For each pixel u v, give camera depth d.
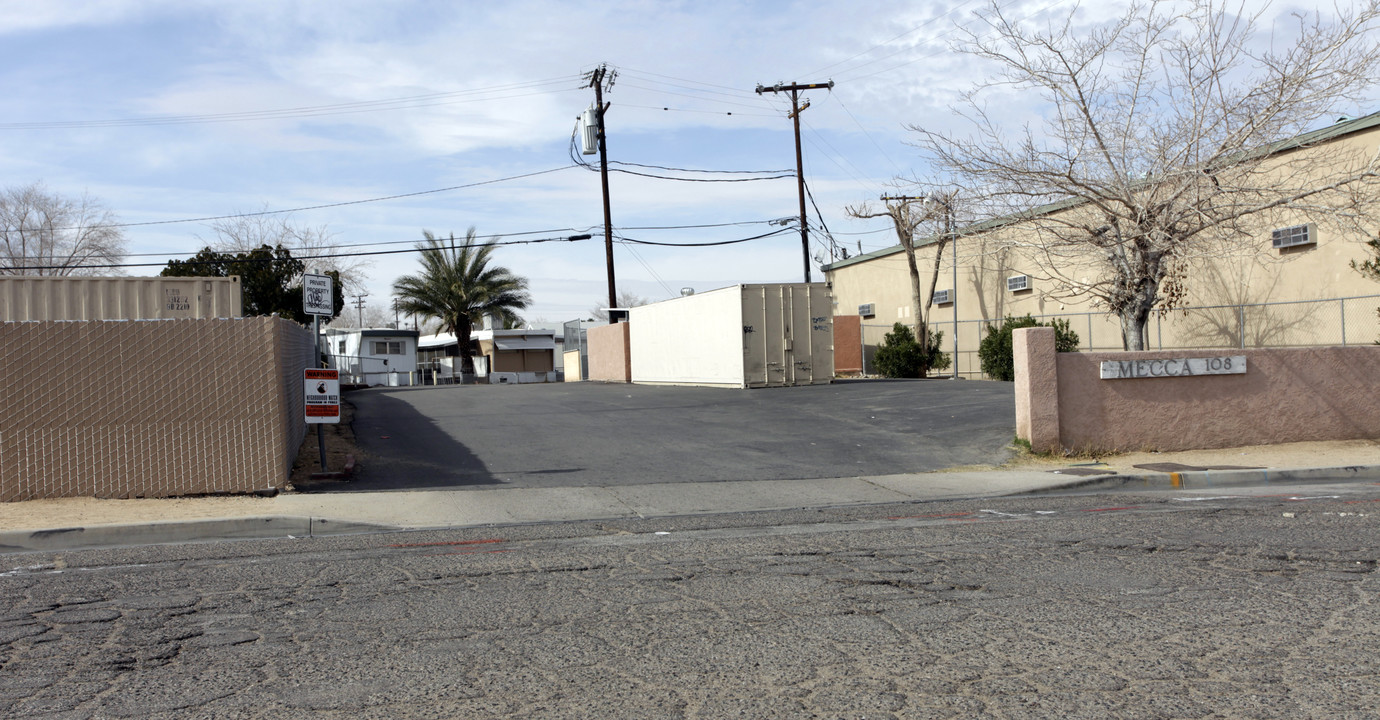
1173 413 15.38
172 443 11.65
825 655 5.23
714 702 4.52
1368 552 7.67
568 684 4.82
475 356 65.69
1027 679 4.77
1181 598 6.31
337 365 49.16
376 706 4.54
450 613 6.29
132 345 11.57
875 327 40.34
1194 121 16.88
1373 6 15.59
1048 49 17.33
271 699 4.65
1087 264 19.59
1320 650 5.14
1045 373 14.93
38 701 4.65
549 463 14.67
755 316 26.14
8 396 11.24
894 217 35.03
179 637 5.78
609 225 40.03
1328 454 14.65
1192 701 4.43
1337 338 21.12
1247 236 18.23
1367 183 16.66
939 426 17.50
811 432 17.75
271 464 11.93
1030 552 8.01
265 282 42.81
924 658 5.14
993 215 18.53
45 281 14.63
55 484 11.38
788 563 7.75
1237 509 10.31
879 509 11.12
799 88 37.72
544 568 7.77
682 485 12.90
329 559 8.37
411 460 14.83
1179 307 25.44
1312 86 16.25
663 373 31.56
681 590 6.85
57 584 7.35
